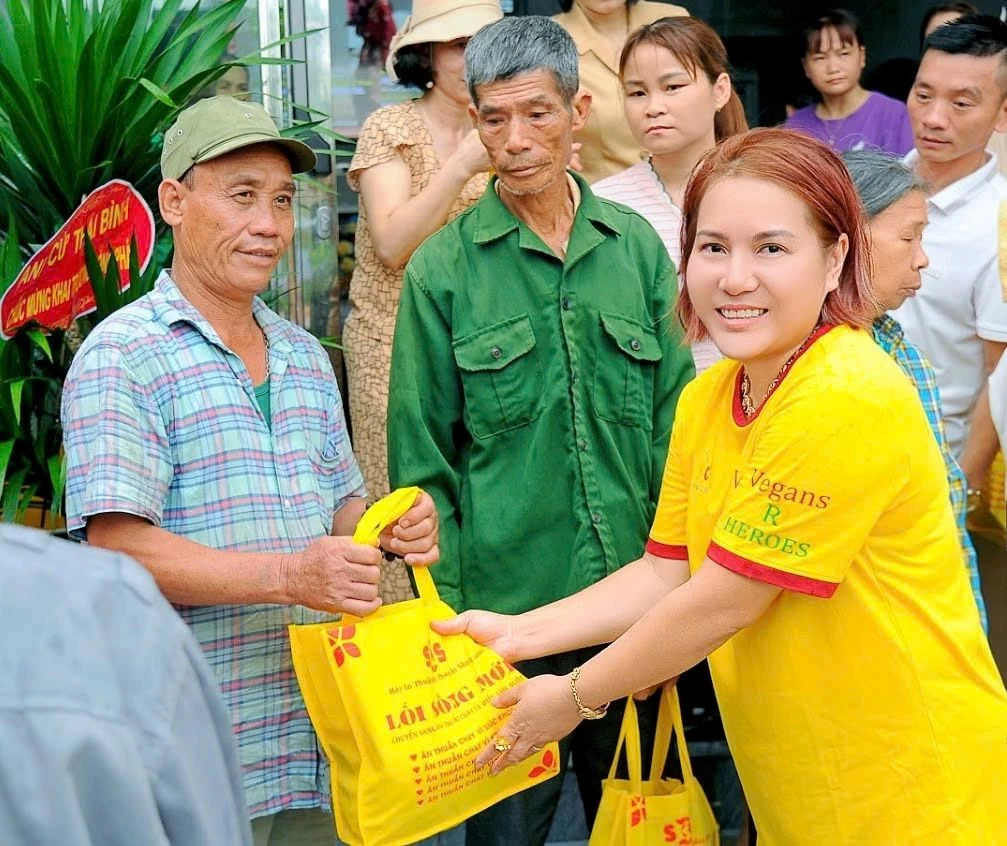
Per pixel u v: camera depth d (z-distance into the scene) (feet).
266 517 6.63
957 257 10.32
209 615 6.51
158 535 6.25
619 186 10.03
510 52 7.42
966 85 9.95
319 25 12.97
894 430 5.39
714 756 9.71
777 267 5.37
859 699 5.66
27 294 7.47
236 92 12.84
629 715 7.32
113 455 6.15
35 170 9.74
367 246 10.61
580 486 7.84
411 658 6.29
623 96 10.62
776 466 5.42
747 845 8.22
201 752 2.74
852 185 5.53
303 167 7.02
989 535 11.16
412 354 7.84
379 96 13.43
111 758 2.48
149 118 9.57
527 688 6.18
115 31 9.59
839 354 5.46
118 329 6.41
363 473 10.75
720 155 5.60
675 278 8.18
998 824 5.77
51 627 2.55
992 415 9.28
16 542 2.71
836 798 5.80
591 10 11.68
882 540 5.57
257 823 6.86
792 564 5.42
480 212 7.95
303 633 6.20
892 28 16.34
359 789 6.06
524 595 7.88
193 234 6.64
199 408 6.48
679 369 8.14
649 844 7.14
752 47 15.74
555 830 10.28
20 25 9.46
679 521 6.64
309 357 7.14
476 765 6.22
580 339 7.85
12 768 2.40
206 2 12.60
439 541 7.80
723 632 5.65
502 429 7.81
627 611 6.75
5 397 9.07
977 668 5.76
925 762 5.61
